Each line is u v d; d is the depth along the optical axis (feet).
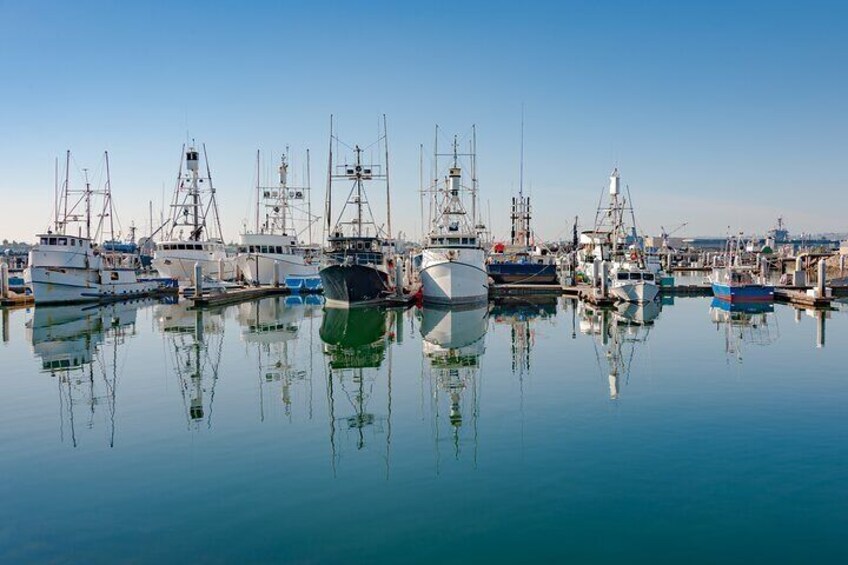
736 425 68.64
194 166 290.56
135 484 53.31
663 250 465.06
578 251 328.90
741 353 115.55
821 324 159.43
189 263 277.23
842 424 68.80
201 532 44.70
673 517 46.52
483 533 44.39
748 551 41.75
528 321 171.12
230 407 78.64
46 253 208.23
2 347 124.88
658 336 139.74
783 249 523.70
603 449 61.11
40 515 47.55
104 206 256.11
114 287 228.02
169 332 148.36
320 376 98.07
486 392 85.61
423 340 136.46
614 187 254.68
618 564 40.37
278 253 288.10
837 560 40.52
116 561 40.93
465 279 202.80
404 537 43.86
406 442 64.18
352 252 194.90
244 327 157.89
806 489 51.16
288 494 51.11
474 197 218.79
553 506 48.52
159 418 73.46
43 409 77.51
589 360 109.70
